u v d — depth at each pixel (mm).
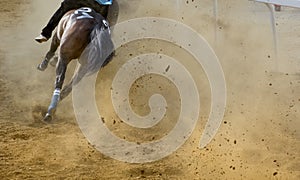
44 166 8156
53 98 10008
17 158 8398
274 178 8086
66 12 10898
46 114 10109
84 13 10320
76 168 8148
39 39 10914
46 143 9109
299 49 15695
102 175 7941
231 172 8305
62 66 10070
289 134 10023
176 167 8430
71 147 9008
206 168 8438
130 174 8055
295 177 8117
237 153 9094
